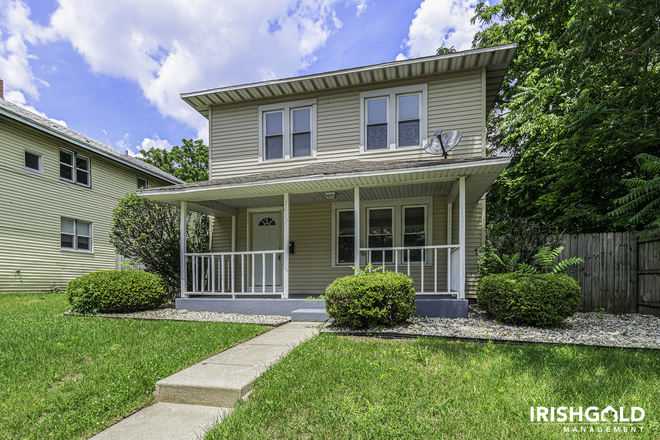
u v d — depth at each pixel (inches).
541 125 389.7
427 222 329.1
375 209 346.0
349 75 330.0
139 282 290.7
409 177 250.4
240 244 371.9
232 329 211.0
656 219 246.4
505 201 470.3
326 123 350.6
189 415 112.7
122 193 616.4
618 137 295.4
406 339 187.8
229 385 121.0
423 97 327.6
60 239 503.2
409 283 219.3
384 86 338.3
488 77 334.0
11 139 443.2
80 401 116.9
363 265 340.2
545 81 403.9
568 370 130.3
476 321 229.3
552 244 283.1
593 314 262.2
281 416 101.7
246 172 368.8
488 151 644.7
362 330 207.8
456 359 143.3
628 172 319.3
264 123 371.2
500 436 88.9
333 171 258.5
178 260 356.8
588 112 295.3
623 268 271.9
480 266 294.4
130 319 248.7
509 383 118.0
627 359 144.9
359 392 113.7
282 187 275.1
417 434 90.0
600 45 244.5
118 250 354.3
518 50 493.0
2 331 203.6
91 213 554.3
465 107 317.1
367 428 92.0
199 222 390.6
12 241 439.2
